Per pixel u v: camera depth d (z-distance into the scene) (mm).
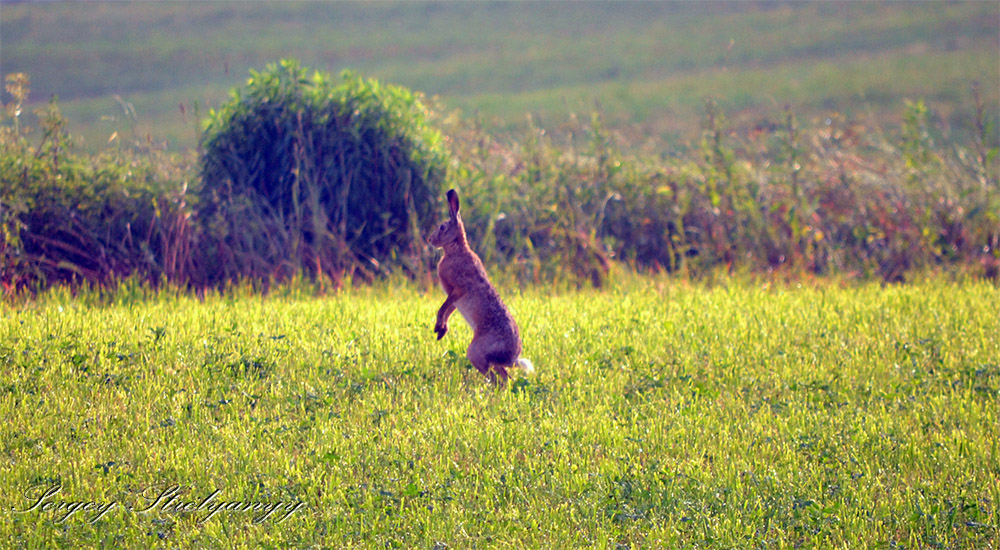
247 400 26094
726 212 51188
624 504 20453
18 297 39750
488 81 139625
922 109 54844
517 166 52812
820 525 19594
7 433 22938
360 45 167625
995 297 40719
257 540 18781
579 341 32875
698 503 20500
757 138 59406
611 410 26188
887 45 152750
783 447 23719
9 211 41938
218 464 21797
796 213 49969
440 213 48062
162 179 47500
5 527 18781
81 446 22578
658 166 54312
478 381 28828
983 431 25000
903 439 24219
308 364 29266
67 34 172625
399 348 31297
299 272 43750
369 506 20016
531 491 21047
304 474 21688
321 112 47281
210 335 31766
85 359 28297
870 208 52188
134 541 18531
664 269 48812
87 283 41844
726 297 41031
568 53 160375
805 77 130500
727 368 30266
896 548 18938
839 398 27688
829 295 41625
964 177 53500
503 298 41500
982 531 19516
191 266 43938
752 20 181125
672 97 121188
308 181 46062
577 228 49438
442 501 20500
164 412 25094
